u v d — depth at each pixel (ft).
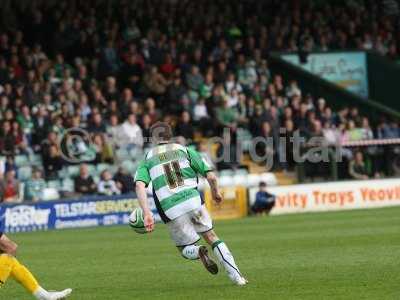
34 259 126.21
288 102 248.52
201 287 86.94
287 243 131.64
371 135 238.48
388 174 232.94
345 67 272.31
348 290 80.33
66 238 163.84
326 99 261.03
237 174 222.89
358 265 99.35
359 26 286.05
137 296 83.05
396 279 86.22
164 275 99.09
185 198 83.30
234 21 272.72
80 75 233.14
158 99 242.17
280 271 97.25
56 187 207.10
